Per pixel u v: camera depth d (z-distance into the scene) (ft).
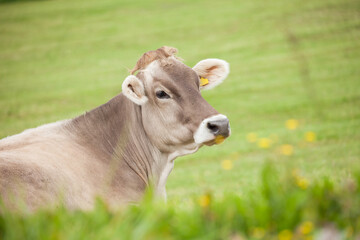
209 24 269.03
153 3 333.01
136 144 54.29
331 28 231.30
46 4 363.56
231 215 29.32
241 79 186.50
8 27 314.76
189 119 50.60
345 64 187.01
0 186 40.57
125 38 268.62
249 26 254.27
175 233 28.99
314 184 33.83
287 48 215.31
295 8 269.85
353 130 124.26
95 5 345.72
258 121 141.79
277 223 29.30
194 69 57.57
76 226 29.04
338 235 28.81
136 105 54.34
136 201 51.60
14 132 146.20
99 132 53.26
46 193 43.04
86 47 263.08
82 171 48.19
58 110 173.88
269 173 33.50
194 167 110.52
